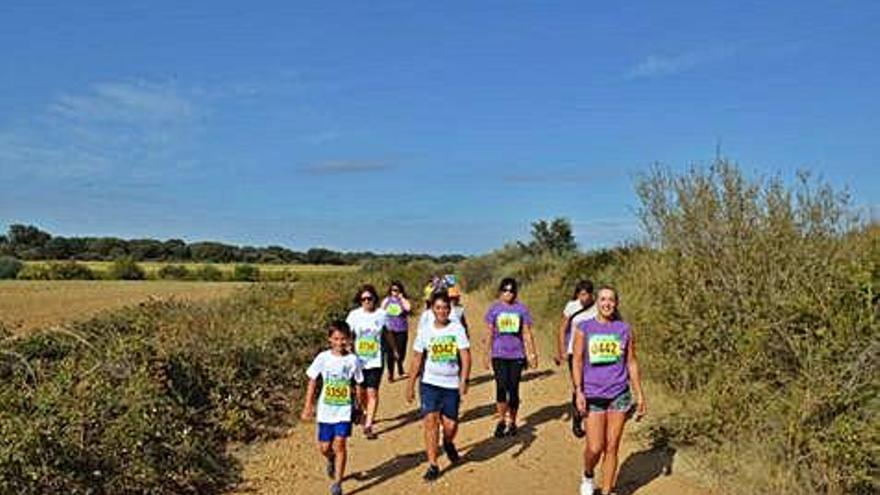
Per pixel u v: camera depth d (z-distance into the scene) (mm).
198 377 12016
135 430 8820
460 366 10133
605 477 8555
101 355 11359
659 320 12883
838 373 8508
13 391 8750
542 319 25625
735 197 11531
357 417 9375
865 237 10500
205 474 9609
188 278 78625
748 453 8859
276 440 11781
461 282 65125
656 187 13156
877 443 7902
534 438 11531
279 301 26188
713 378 10414
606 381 8398
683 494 8688
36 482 7523
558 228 53406
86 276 79500
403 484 9547
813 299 9414
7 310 43406
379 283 44969
